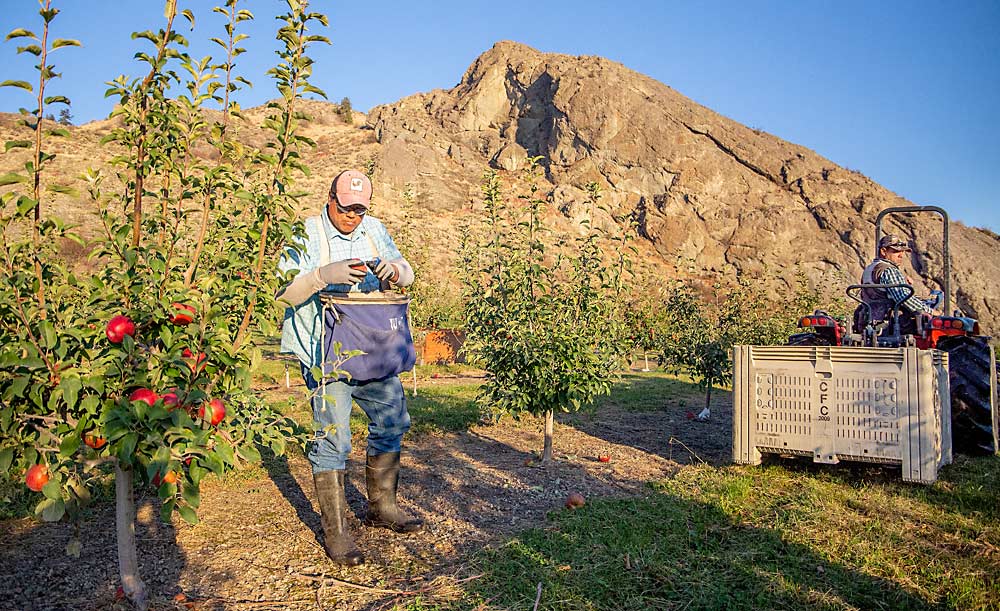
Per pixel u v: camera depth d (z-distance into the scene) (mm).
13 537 3709
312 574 3375
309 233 3725
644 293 14438
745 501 4449
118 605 2863
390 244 4121
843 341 6168
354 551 3547
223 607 2992
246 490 4773
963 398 6148
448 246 32531
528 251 6121
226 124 2949
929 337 6094
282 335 3758
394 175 47594
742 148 54312
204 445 2486
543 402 5785
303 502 4527
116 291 2561
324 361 3617
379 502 4062
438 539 3926
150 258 2586
